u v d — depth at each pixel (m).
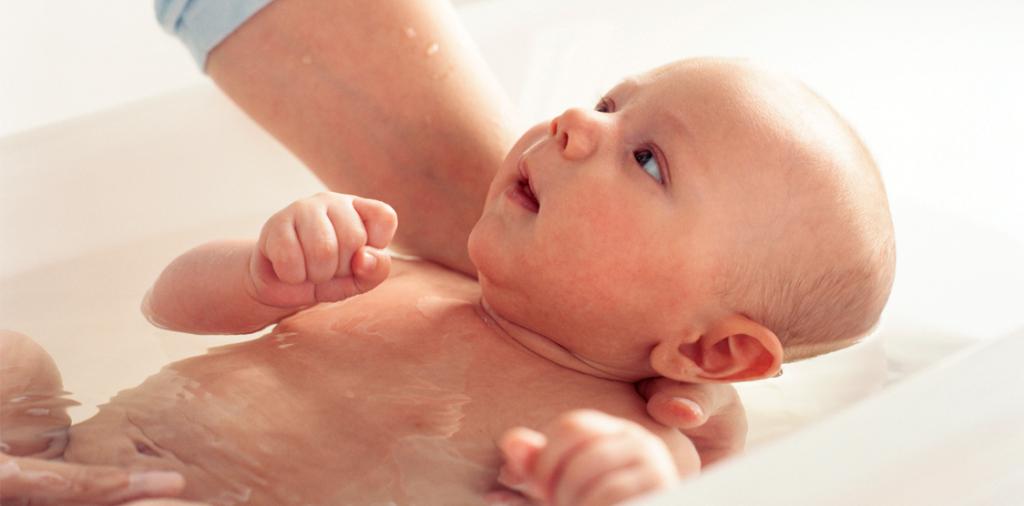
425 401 1.05
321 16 1.28
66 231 1.42
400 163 1.31
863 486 0.75
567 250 1.10
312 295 1.07
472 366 1.10
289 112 1.32
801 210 1.10
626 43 1.71
